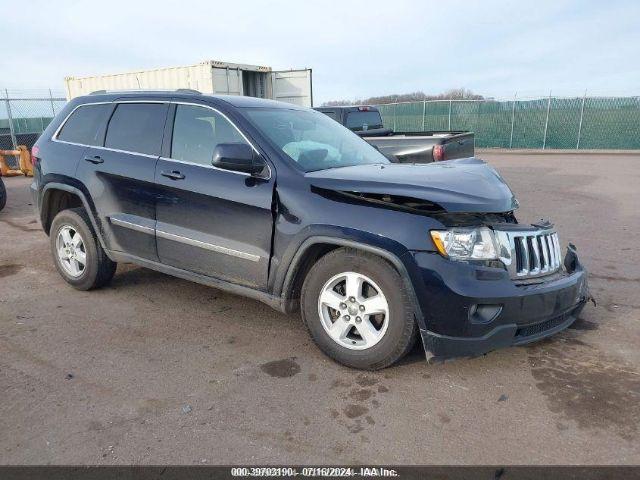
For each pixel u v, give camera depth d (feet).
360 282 10.94
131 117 14.80
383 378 10.96
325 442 8.86
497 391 10.50
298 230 11.27
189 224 13.12
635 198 34.17
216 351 12.23
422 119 90.43
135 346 12.45
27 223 27.02
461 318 10.12
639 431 9.18
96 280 15.76
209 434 9.05
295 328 13.55
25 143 62.34
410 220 10.32
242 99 14.24
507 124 83.97
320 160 12.85
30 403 9.95
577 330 13.51
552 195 35.68
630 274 18.22
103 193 14.75
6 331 13.24
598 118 77.92
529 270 11.10
